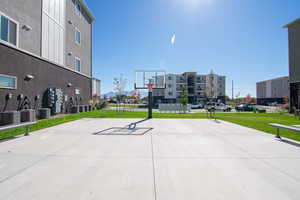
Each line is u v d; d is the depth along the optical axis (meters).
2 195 2.62
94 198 2.56
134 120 11.88
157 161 4.06
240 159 4.21
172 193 2.71
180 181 3.10
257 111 25.31
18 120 9.70
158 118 13.32
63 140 6.05
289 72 20.69
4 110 9.63
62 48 16.88
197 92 61.06
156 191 2.77
